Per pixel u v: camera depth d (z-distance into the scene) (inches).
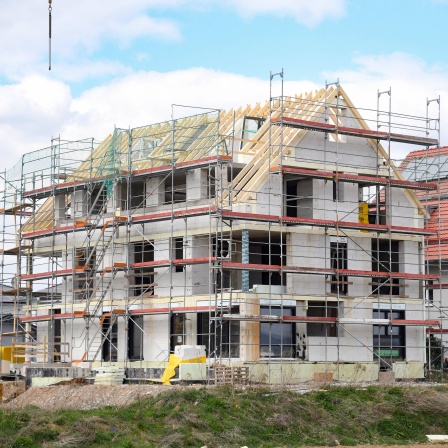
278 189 2395.4
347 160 2497.5
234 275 2454.5
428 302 2637.8
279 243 2417.6
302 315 2365.9
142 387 2021.4
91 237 2657.5
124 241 2564.0
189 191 2471.7
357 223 2428.6
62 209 2790.4
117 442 1627.7
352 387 1998.0
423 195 3029.0
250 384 2101.4
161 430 1691.7
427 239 2650.1
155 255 2502.5
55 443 1603.1
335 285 2450.8
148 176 2529.5
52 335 2630.4
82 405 1994.3
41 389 2170.3
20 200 2832.2
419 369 2471.7
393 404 1907.0
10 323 3243.1
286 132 2429.9
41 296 3105.3
